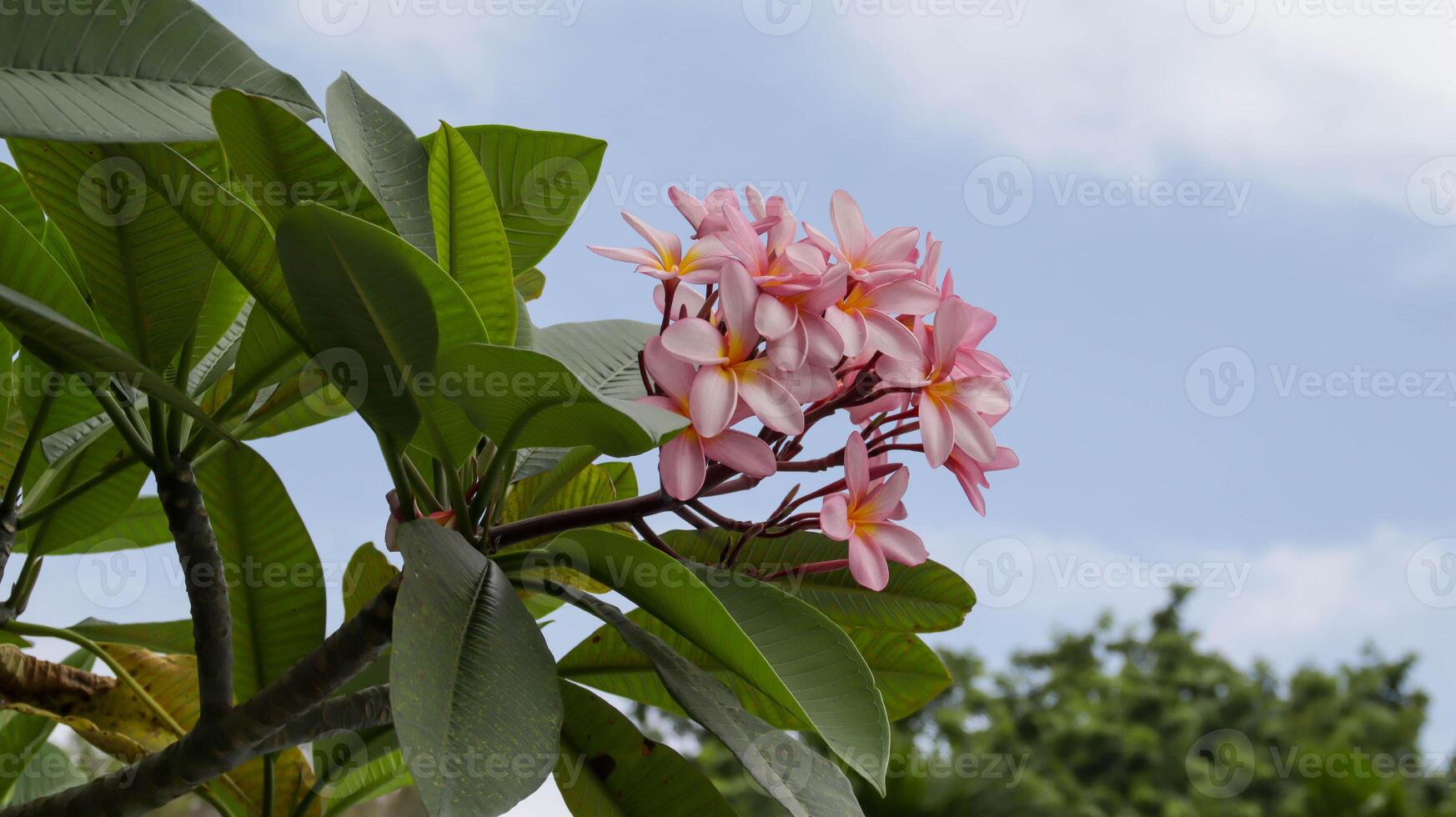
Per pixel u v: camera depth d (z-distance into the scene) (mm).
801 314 1509
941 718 10266
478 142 1723
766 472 1492
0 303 1423
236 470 1680
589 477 1773
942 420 1543
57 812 1554
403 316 1450
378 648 1520
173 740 1751
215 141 1562
